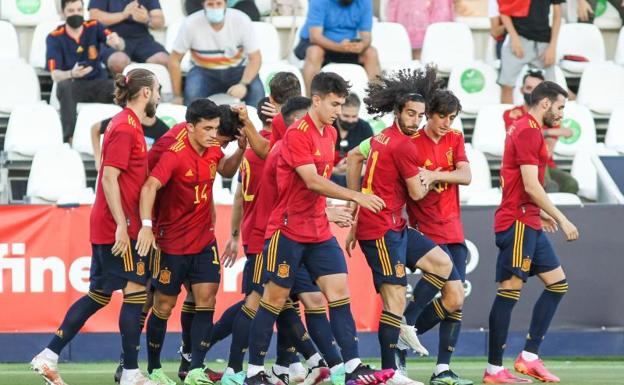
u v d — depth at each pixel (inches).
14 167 1489.9
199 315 965.8
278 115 945.5
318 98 856.9
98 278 932.0
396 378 903.1
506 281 1029.2
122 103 934.4
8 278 1202.6
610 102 1704.0
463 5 1861.5
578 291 1256.2
